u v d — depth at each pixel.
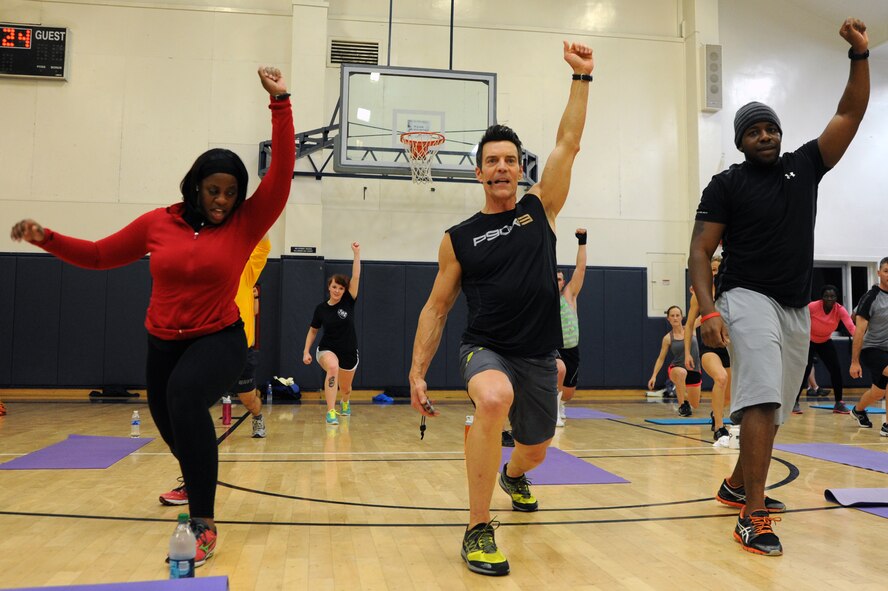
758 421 2.61
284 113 2.35
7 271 10.43
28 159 10.62
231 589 2.03
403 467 4.27
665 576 2.19
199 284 2.34
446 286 2.56
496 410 2.28
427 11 11.76
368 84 10.41
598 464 4.42
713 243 2.84
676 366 7.90
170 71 11.01
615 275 11.84
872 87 12.88
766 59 12.58
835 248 12.51
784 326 2.74
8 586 2.03
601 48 12.21
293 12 11.04
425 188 11.49
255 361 5.50
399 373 11.11
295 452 4.91
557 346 2.59
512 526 2.83
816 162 2.82
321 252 10.78
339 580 2.13
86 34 10.85
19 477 3.78
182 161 10.92
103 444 5.07
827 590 2.07
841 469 4.23
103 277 10.59
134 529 2.71
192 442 2.28
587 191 12.01
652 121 12.27
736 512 3.09
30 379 10.36
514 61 11.89
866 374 12.23
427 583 2.12
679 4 12.53
